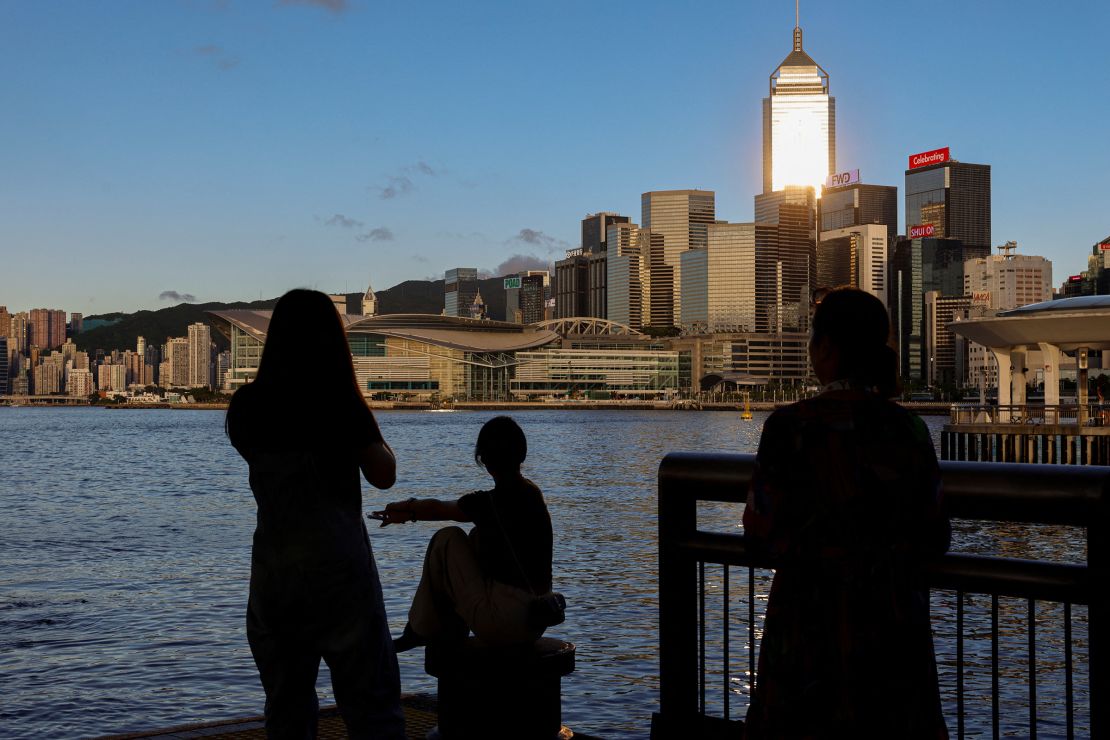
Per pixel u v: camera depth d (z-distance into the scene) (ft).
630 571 98.43
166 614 75.66
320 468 13.42
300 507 13.42
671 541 14.92
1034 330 242.78
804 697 9.98
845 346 10.39
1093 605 10.83
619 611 78.23
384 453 13.85
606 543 119.55
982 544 112.06
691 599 14.96
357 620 13.69
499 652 15.10
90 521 149.89
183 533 133.39
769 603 10.45
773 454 10.37
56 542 123.44
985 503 11.43
